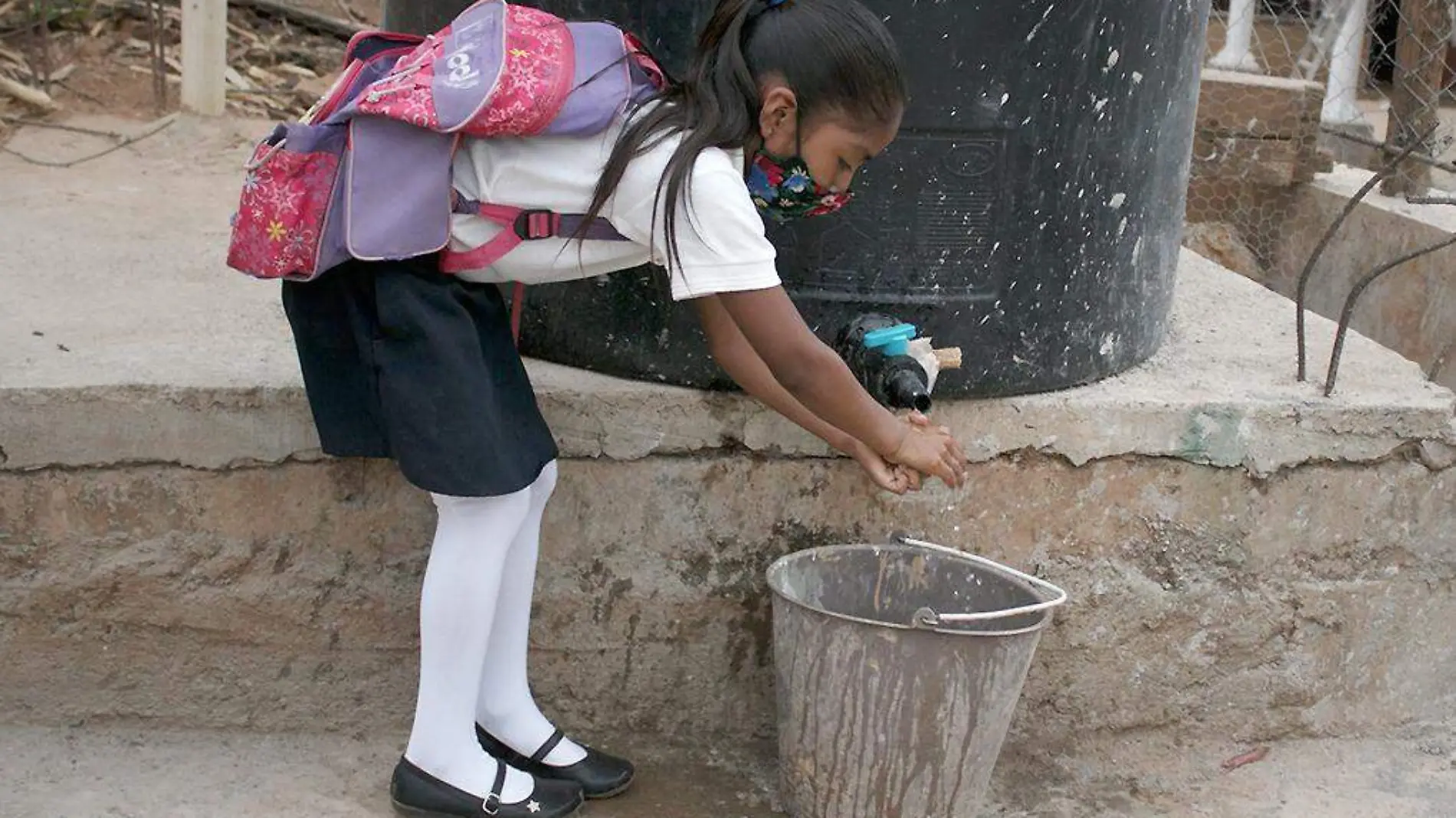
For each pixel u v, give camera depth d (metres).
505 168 1.89
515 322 2.22
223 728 2.44
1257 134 4.58
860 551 2.34
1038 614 2.22
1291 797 2.50
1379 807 2.48
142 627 2.39
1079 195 2.33
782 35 1.81
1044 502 2.47
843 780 2.16
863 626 2.05
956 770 2.15
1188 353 2.72
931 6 2.15
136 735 2.42
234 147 4.05
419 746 2.17
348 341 2.04
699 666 2.50
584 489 2.39
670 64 2.21
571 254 1.94
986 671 2.08
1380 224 4.32
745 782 2.43
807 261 2.28
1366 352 2.77
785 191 1.96
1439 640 2.66
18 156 3.76
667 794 2.38
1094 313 2.44
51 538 2.32
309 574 2.39
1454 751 2.64
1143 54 2.33
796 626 2.13
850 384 1.95
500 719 2.27
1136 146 2.38
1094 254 2.39
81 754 2.36
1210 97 4.59
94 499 2.32
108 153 3.89
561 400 2.34
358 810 2.27
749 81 1.83
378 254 1.87
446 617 2.09
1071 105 2.26
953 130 2.22
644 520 2.42
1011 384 2.40
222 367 2.37
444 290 1.96
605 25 1.96
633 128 1.83
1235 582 2.55
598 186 1.83
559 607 2.44
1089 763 2.56
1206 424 2.46
